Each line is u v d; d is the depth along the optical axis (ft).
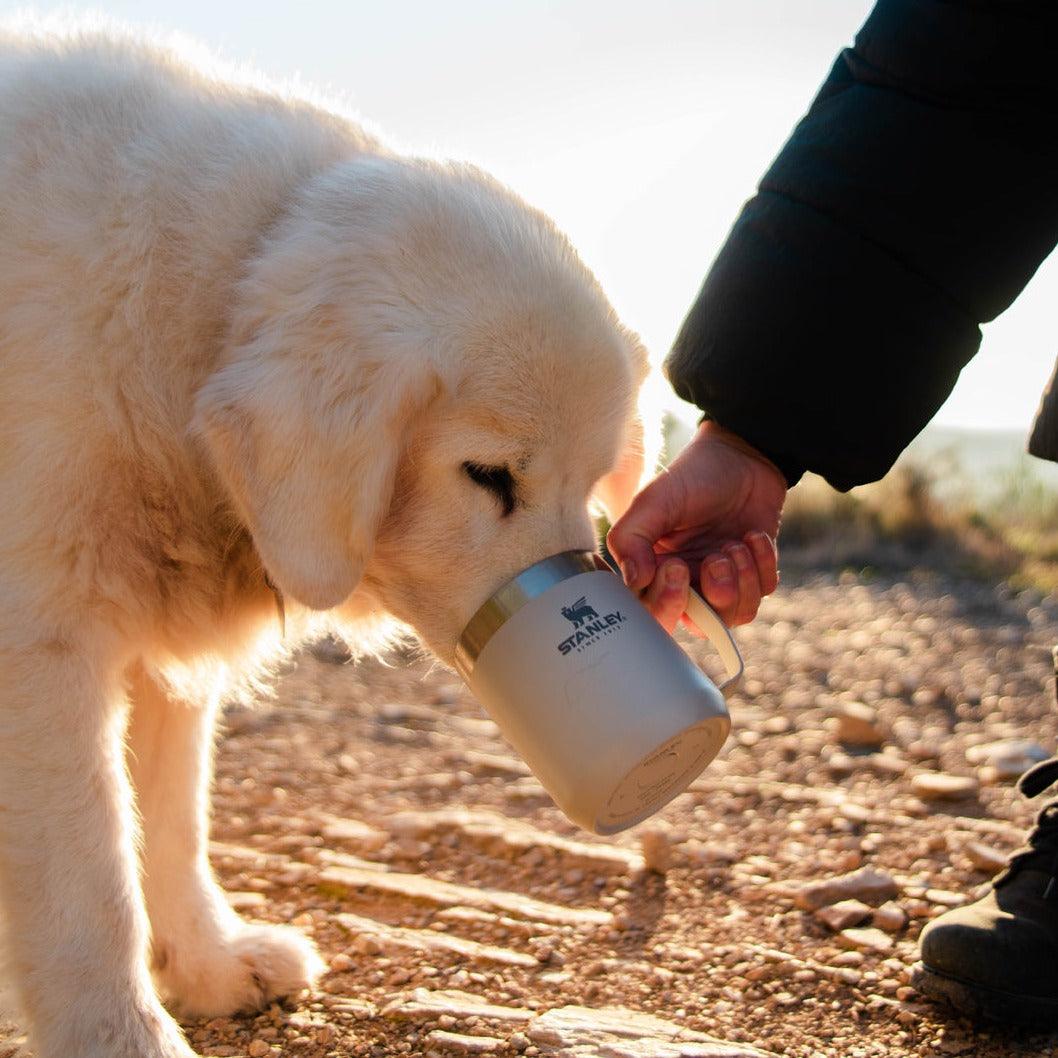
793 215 3.59
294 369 3.26
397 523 3.44
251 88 3.68
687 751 3.26
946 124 3.51
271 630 3.80
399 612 3.53
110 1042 3.27
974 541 12.53
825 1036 3.57
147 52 3.62
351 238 3.36
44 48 3.59
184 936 3.68
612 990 3.73
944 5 3.48
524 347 3.36
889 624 8.91
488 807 4.88
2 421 3.28
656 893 4.21
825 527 13.07
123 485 3.37
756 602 3.60
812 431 3.61
